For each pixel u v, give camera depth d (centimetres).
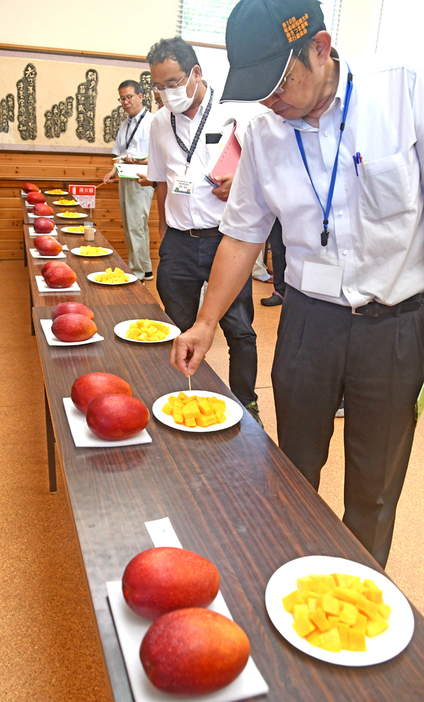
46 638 166
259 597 84
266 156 141
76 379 142
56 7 534
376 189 125
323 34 111
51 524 217
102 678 154
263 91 111
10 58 537
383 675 73
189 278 284
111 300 231
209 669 65
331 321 142
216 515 102
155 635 67
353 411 150
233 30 114
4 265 593
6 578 188
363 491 157
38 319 200
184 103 254
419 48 509
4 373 345
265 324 455
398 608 82
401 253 130
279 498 108
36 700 147
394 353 139
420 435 301
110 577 87
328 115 127
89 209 467
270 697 69
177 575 76
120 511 102
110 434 121
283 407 158
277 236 255
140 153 530
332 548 95
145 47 567
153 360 170
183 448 124
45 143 573
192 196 268
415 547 214
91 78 560
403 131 123
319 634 77
